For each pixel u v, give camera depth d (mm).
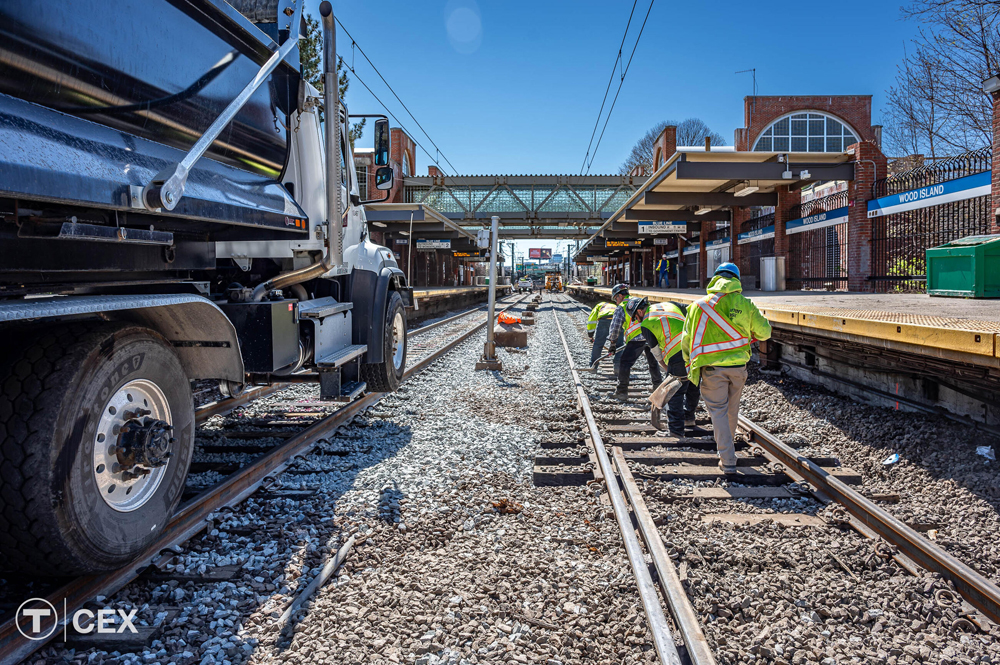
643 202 22328
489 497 4387
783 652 2650
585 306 36219
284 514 3941
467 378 9336
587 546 3639
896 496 4465
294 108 4676
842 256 19125
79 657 2549
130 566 3137
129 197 2613
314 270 4945
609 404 7480
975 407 5344
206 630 2727
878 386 6840
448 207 43844
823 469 4941
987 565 3514
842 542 3686
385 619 2836
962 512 4145
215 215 3242
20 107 2328
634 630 2750
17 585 2928
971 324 5168
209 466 4828
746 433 5938
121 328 2881
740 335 4961
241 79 3842
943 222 15195
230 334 3498
